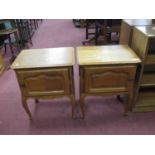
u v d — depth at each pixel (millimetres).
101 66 1386
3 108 1967
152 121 1695
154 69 1853
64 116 1812
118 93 1558
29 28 4410
